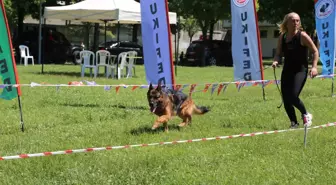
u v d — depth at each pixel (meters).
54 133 7.23
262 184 4.80
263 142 6.59
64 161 5.55
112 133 7.25
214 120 8.44
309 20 29.69
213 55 28.94
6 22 7.16
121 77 17.62
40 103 10.34
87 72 19.55
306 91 13.62
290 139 6.77
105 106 10.12
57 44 26.95
